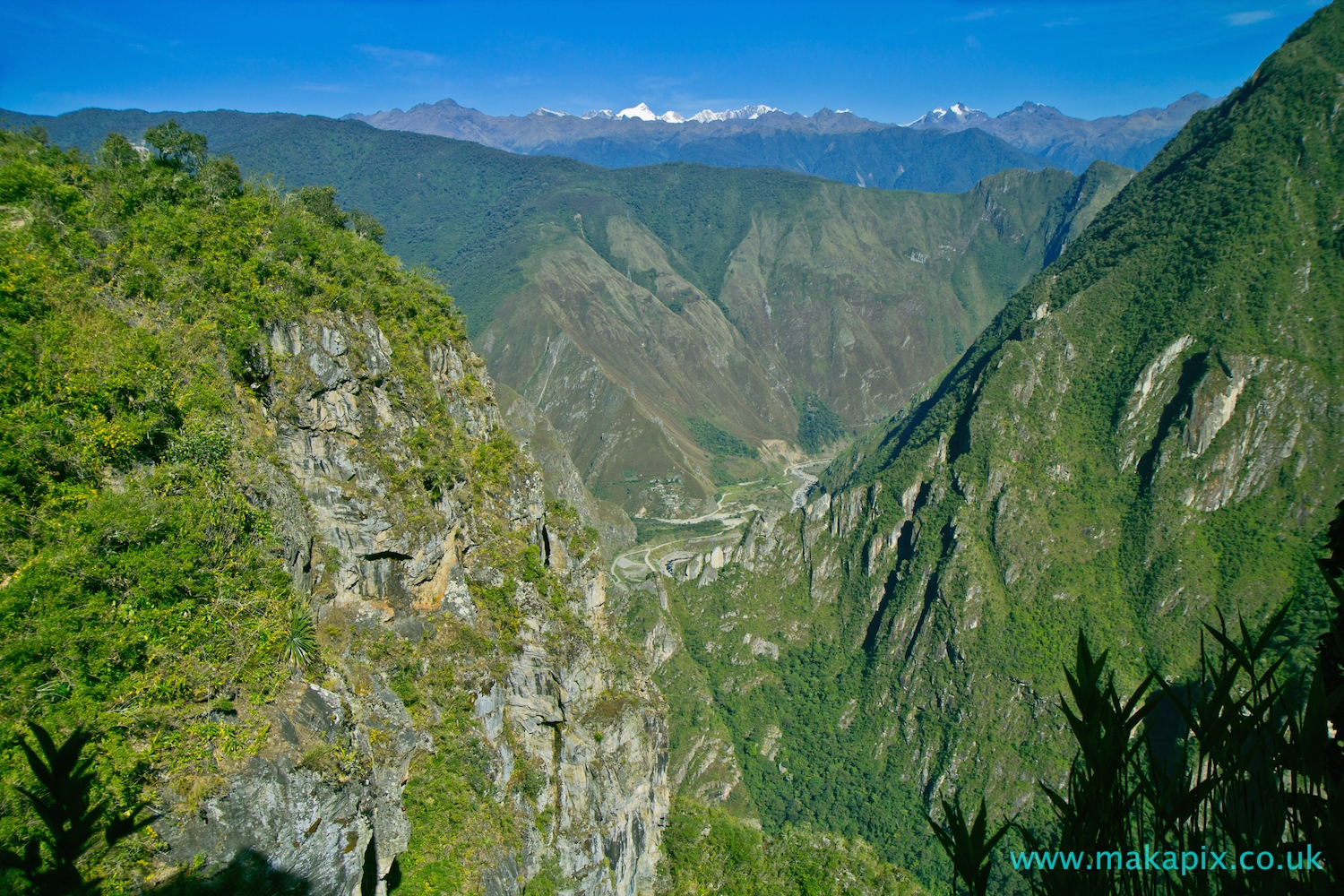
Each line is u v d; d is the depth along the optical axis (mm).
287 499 40125
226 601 30750
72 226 38594
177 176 47906
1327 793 5637
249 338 41188
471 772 49188
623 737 62219
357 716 35531
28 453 28094
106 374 31891
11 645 24797
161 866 24656
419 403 53969
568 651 59469
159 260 40531
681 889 69000
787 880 75438
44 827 21656
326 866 29500
